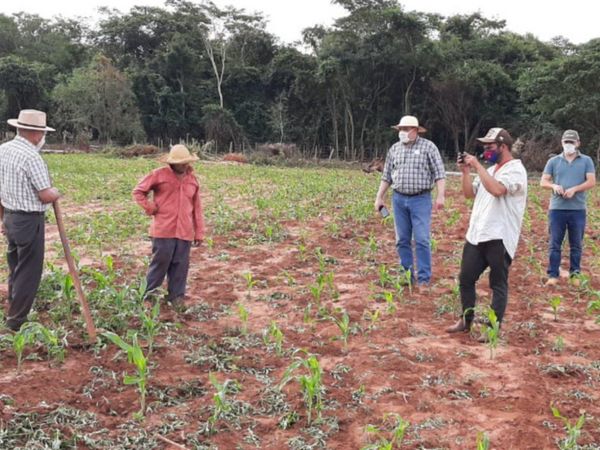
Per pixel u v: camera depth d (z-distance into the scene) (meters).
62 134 49.28
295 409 4.22
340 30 41.38
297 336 5.69
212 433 3.90
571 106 30.75
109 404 4.23
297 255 9.30
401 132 7.33
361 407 4.27
